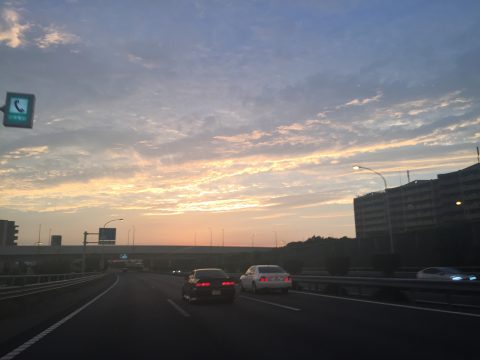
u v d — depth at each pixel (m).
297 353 8.48
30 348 9.59
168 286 38.28
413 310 14.29
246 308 16.75
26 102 13.27
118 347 9.59
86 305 19.84
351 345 9.09
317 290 25.38
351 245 55.28
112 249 99.62
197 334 11.05
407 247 46.34
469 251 38.91
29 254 87.94
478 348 8.45
